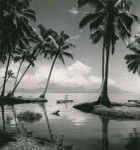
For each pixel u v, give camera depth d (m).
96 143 17.34
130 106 44.22
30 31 43.56
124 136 19.58
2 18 23.80
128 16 41.66
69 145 16.81
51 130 22.19
